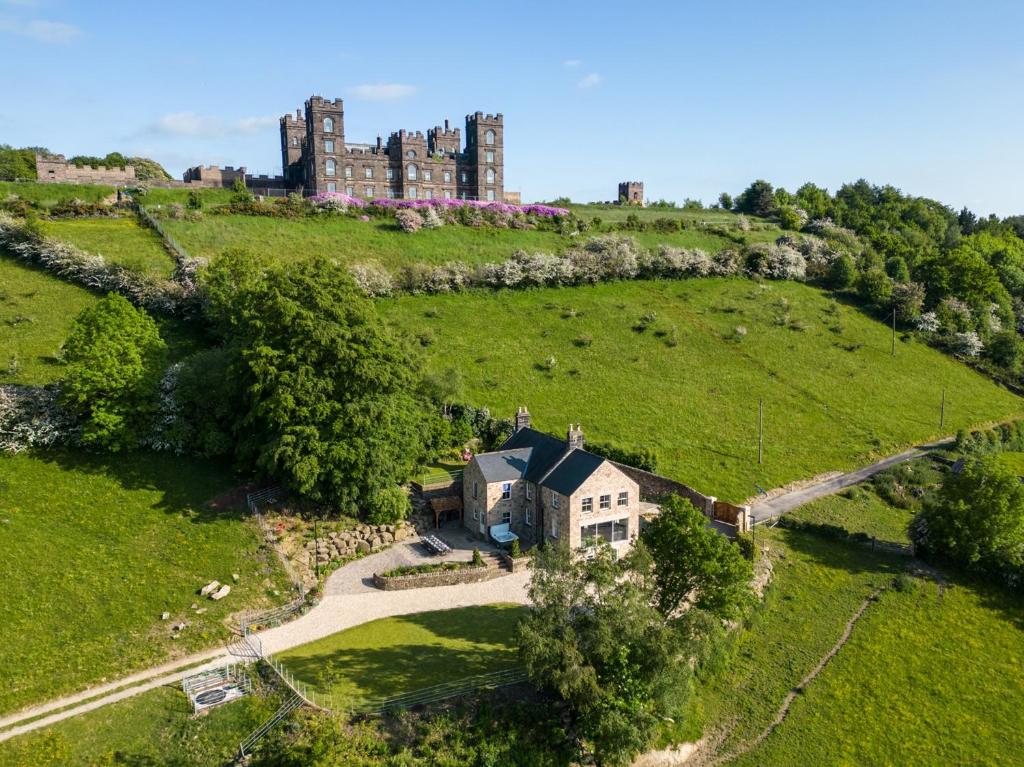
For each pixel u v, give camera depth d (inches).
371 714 1439.5
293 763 1314.0
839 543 2395.4
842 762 1617.9
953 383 3811.5
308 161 5300.2
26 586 1653.5
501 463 2276.1
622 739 1391.5
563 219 4995.1
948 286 4837.6
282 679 1505.9
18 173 5585.6
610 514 2123.5
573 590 1524.4
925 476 2854.3
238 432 2170.3
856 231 6953.7
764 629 1990.7
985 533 2222.0
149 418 2197.3
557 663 1424.7
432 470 2571.4
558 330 3644.2
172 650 1592.0
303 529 2089.1
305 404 2030.0
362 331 2121.1
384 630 1744.6
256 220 4106.8
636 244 4594.0
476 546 2206.0
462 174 5757.9
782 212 6397.6
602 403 3102.9
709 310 4097.0
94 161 6245.1
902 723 1726.1
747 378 3479.3
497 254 4311.0
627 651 1444.4
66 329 2687.0
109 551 1819.6
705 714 1710.1
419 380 2496.3
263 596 1817.2
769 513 2516.0
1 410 2095.2
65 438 2103.8
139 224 3764.8
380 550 2145.7
